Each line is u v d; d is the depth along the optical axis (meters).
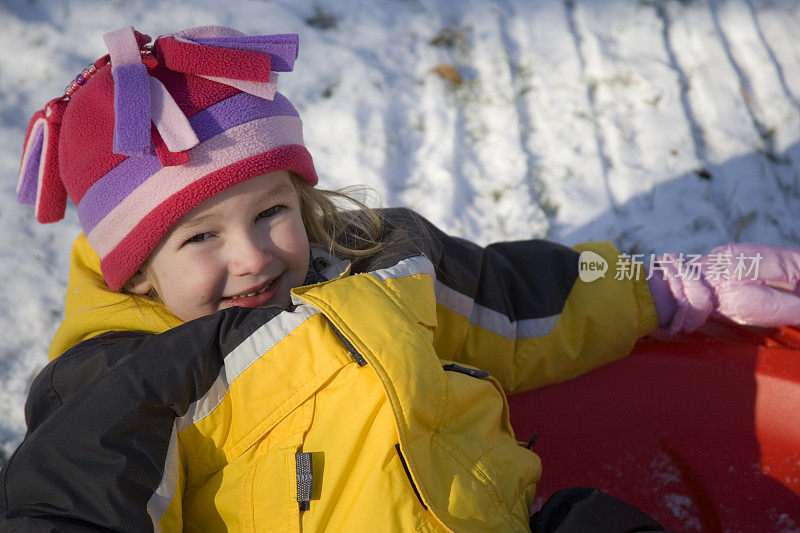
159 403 1.12
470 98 2.59
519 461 1.31
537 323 1.61
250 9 2.71
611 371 1.65
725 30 2.89
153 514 1.09
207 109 1.22
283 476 1.16
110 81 1.23
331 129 2.43
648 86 2.67
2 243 2.06
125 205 1.21
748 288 1.64
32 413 1.27
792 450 1.57
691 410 1.62
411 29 2.77
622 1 2.94
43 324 1.93
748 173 2.46
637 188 2.39
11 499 1.08
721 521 1.60
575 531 1.18
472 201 2.32
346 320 1.21
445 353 1.54
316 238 1.51
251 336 1.20
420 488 1.12
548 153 2.47
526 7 2.91
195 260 1.25
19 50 2.48
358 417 1.19
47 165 1.34
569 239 2.26
